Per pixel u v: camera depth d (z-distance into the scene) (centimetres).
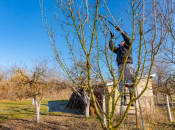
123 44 537
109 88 1027
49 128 796
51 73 1030
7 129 785
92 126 816
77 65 367
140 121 822
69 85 1012
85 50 304
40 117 1098
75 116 1128
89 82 316
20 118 1066
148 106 1080
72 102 1647
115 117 934
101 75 310
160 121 854
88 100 1082
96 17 305
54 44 326
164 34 252
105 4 298
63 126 832
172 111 1108
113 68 312
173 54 360
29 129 780
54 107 1694
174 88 580
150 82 1133
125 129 715
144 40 257
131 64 666
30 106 1769
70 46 341
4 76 2733
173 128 725
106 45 314
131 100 286
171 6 277
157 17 277
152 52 253
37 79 935
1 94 2608
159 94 1182
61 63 323
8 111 1394
